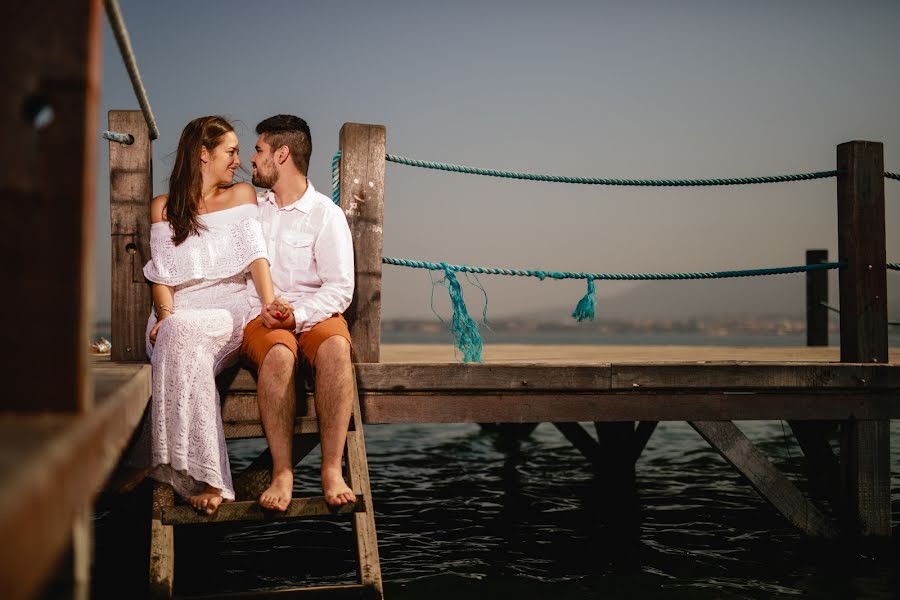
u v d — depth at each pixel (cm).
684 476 673
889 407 443
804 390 435
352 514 315
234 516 296
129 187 394
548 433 954
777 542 456
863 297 454
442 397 404
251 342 330
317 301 339
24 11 157
